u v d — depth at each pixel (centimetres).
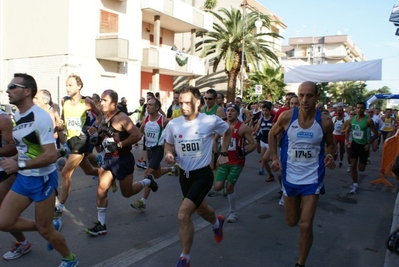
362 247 503
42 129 344
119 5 2062
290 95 866
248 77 3203
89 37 1908
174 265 422
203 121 412
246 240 511
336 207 700
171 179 886
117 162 504
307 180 395
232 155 581
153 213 614
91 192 731
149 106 692
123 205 654
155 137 691
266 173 1019
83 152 571
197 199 392
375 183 925
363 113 812
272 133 423
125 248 466
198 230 545
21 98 344
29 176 350
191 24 2550
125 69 2114
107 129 498
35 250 447
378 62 1084
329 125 394
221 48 2720
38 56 1939
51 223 368
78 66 1864
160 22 2539
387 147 939
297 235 536
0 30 2075
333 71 1147
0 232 501
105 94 497
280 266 432
